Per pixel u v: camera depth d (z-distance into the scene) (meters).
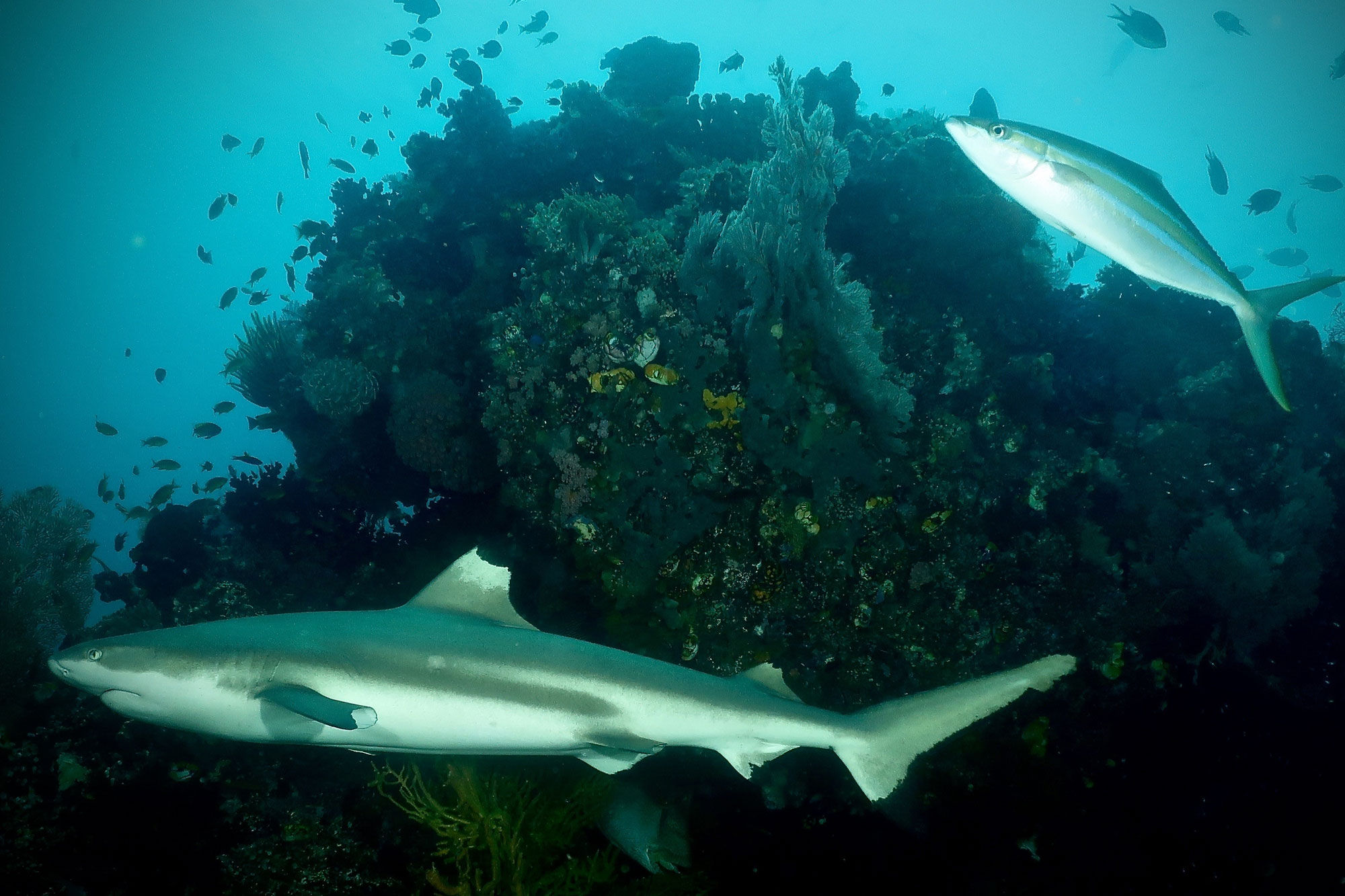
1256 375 2.29
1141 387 2.35
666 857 1.51
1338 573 2.12
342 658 1.22
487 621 1.31
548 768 1.51
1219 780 1.81
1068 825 1.67
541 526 1.86
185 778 1.65
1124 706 1.81
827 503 1.74
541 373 1.93
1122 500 2.14
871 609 1.73
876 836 1.62
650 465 1.77
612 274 1.98
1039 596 1.86
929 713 1.27
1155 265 1.28
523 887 1.42
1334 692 1.96
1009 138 1.24
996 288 2.28
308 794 1.66
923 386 2.13
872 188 2.35
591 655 1.26
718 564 1.73
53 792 1.67
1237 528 2.11
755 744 1.27
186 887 1.59
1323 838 1.77
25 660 2.06
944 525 1.82
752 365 1.77
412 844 1.57
